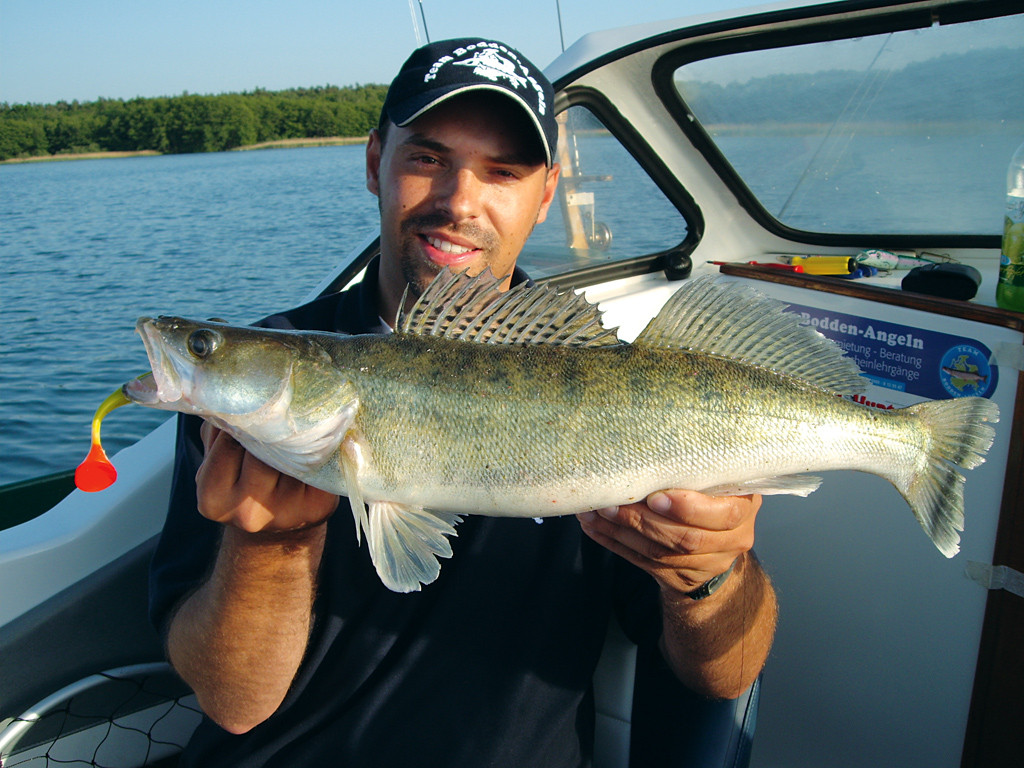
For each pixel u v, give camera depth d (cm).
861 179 317
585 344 166
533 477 159
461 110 183
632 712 198
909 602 238
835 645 256
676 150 327
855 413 167
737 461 162
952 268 242
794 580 262
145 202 2267
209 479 143
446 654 169
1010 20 242
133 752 215
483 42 193
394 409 162
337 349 167
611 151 320
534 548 182
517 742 166
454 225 191
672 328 166
